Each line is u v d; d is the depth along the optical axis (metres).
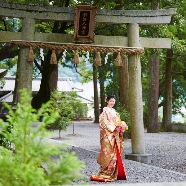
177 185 1.93
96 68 31.72
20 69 9.73
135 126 10.52
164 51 29.12
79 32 9.72
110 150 7.16
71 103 21.81
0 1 9.61
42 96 11.95
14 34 9.70
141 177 7.78
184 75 29.48
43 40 9.80
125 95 22.17
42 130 1.99
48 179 1.90
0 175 1.85
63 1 11.61
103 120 7.19
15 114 2.03
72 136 21.30
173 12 10.29
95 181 7.04
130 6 13.32
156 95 24.95
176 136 21.53
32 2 11.16
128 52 10.16
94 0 11.55
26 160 1.95
